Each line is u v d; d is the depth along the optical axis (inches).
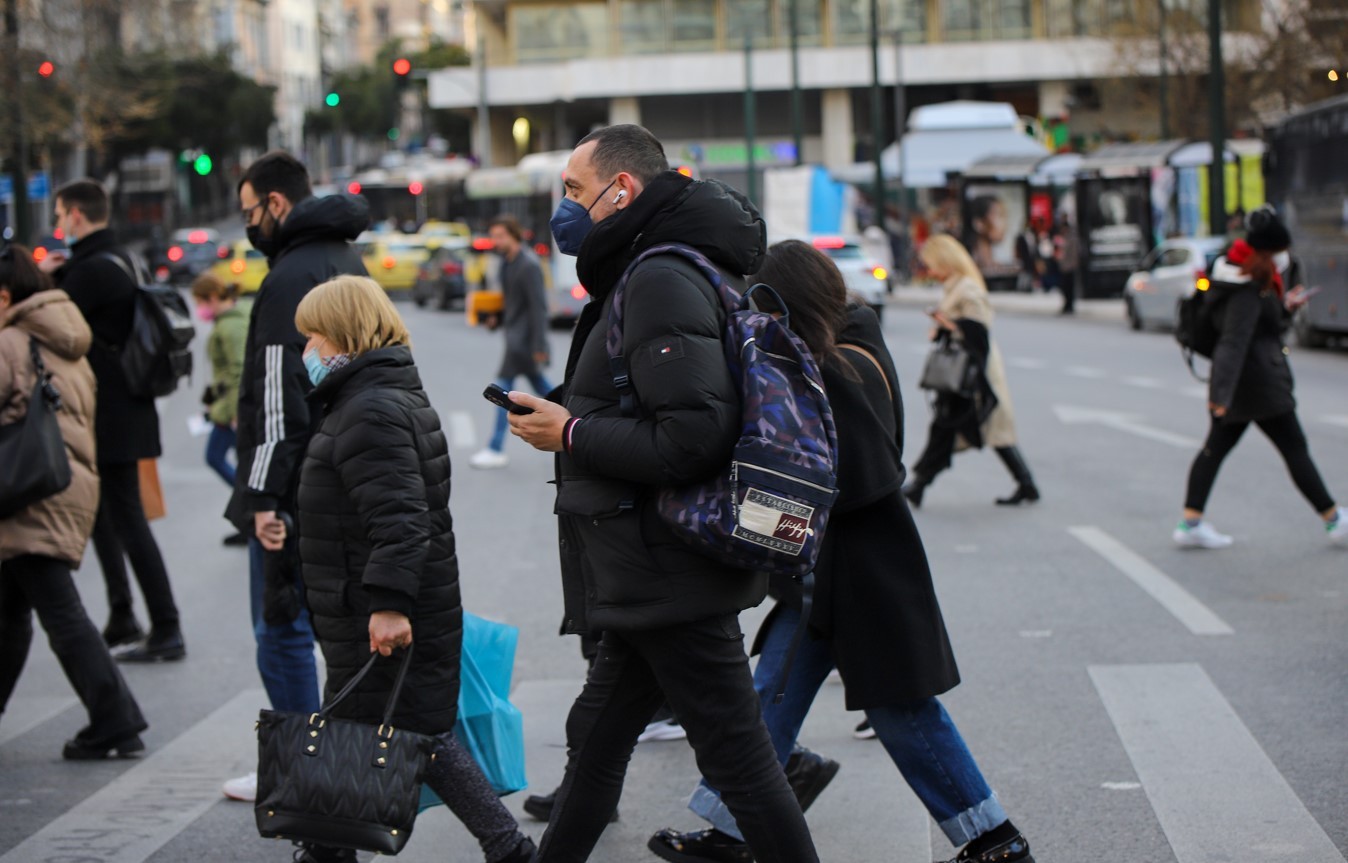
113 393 426.0
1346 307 1285.7
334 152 6195.9
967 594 480.7
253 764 343.0
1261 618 438.3
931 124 2664.9
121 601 446.0
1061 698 370.0
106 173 3828.7
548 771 331.0
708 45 3592.5
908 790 313.0
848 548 250.8
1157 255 1605.6
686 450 199.5
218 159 4121.6
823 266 254.7
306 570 256.5
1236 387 512.1
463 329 1845.5
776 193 1935.3
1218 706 358.3
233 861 283.1
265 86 4202.8
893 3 3526.1
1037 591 481.7
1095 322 1755.7
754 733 213.8
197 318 2097.7
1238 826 285.1
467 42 6658.5
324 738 235.3
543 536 604.4
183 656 440.5
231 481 629.9
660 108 3624.5
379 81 5625.0
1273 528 569.6
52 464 329.1
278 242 319.6
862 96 3609.7
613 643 223.3
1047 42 3417.8
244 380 304.7
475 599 498.0
